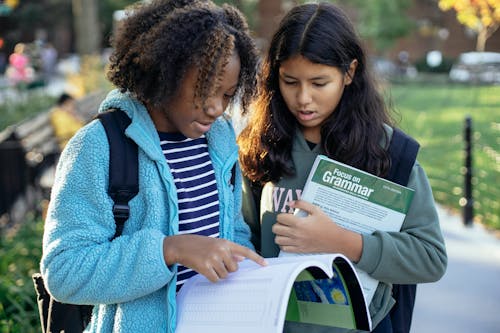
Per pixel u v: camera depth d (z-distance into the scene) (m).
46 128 7.39
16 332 3.47
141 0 1.96
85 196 1.72
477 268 5.19
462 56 33.94
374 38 33.97
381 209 2.00
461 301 4.53
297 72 1.97
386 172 2.05
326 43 1.94
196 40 1.66
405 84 28.95
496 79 28.23
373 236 1.97
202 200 1.92
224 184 1.96
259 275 1.68
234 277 1.72
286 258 1.76
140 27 1.78
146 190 1.76
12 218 5.79
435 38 39.69
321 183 1.97
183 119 1.74
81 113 7.80
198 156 1.94
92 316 1.87
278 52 1.99
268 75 2.11
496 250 5.61
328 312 1.87
